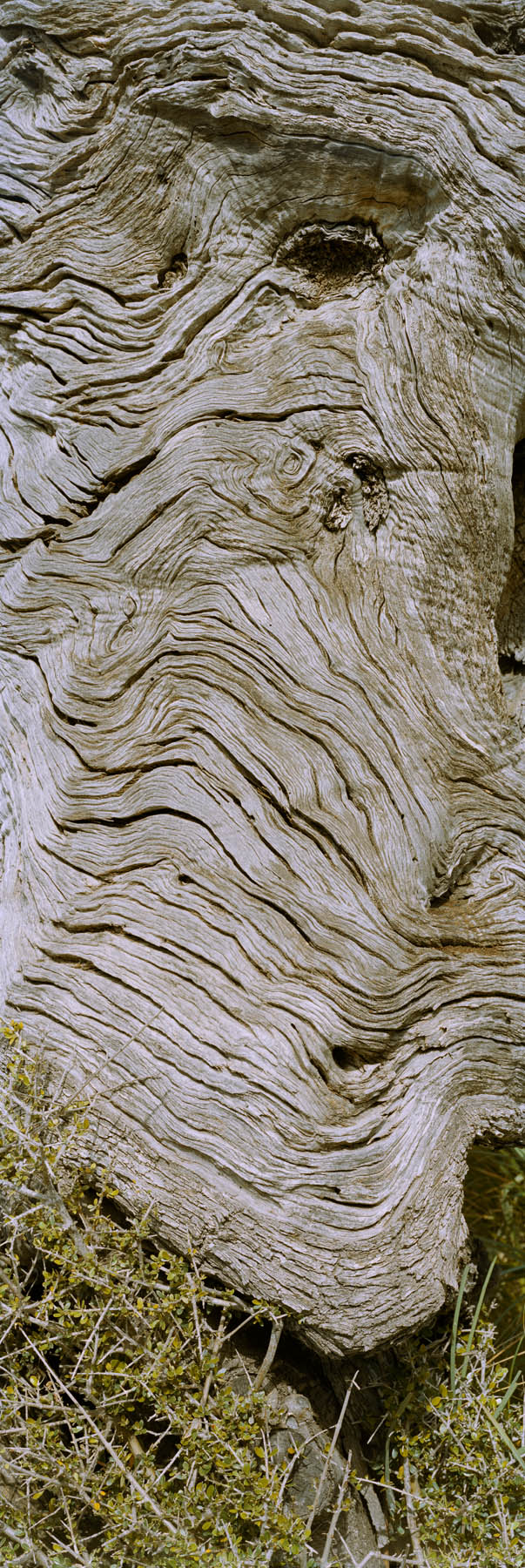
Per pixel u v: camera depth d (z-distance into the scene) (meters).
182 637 3.15
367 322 3.17
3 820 3.19
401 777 3.10
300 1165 2.95
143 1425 2.95
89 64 3.27
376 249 3.19
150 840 3.10
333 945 3.03
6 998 3.07
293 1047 2.99
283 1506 2.91
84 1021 3.03
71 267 3.27
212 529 3.17
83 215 3.27
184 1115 2.98
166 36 3.20
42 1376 2.97
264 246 3.21
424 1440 2.97
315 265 3.22
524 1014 3.04
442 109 3.15
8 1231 2.99
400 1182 2.96
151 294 3.25
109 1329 2.94
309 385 3.17
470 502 3.15
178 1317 2.95
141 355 3.24
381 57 3.17
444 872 3.09
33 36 3.29
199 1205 2.96
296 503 3.16
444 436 3.14
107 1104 3.00
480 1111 3.01
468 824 3.10
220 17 3.18
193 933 3.05
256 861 3.07
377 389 3.15
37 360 3.28
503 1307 3.24
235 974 3.03
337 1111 2.98
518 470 3.26
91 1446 2.93
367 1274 2.93
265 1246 2.94
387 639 3.13
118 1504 2.88
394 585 3.14
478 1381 3.01
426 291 3.15
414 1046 3.01
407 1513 2.95
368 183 3.16
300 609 3.14
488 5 3.18
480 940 3.06
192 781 3.11
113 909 3.08
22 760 3.19
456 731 3.12
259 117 3.16
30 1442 2.90
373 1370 3.00
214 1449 2.89
